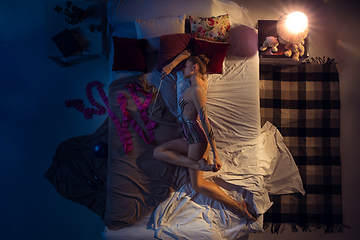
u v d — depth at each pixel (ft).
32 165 9.38
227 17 8.28
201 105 6.26
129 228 7.57
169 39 7.88
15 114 9.67
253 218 7.61
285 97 9.59
